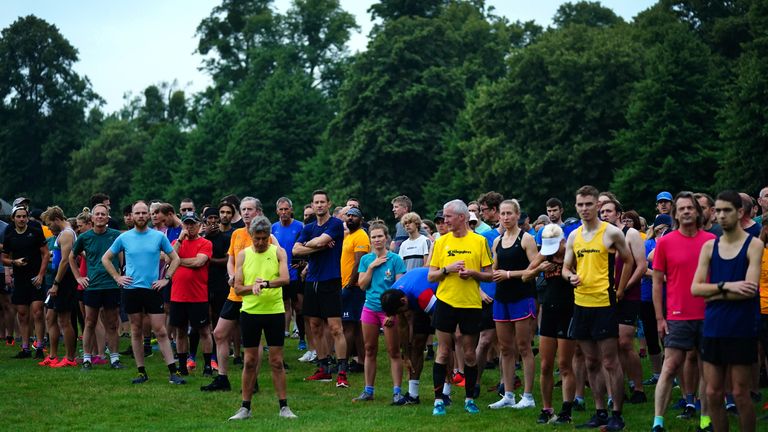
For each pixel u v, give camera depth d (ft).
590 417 30.83
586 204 28.73
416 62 175.42
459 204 31.83
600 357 29.12
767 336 30.37
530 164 144.15
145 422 31.37
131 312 39.37
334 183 174.60
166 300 49.47
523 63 152.35
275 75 222.48
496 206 36.86
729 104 118.83
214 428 29.84
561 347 30.09
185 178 219.82
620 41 148.36
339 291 39.78
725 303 24.41
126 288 39.27
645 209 132.05
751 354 24.14
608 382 29.01
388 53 177.27
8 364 45.19
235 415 31.73
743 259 24.34
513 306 32.65
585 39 154.61
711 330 24.64
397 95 169.89
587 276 28.76
